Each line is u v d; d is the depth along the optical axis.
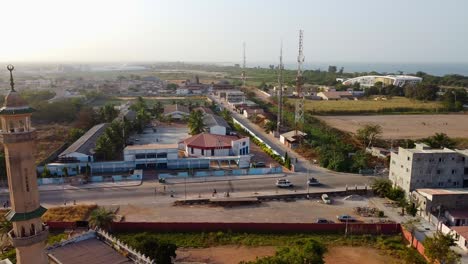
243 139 129.88
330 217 84.00
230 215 84.75
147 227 76.31
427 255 61.88
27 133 41.31
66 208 85.31
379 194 96.94
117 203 90.94
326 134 152.50
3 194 95.06
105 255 53.75
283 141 150.25
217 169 117.94
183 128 176.62
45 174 105.94
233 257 67.56
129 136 154.62
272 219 82.75
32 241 42.62
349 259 67.31
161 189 100.44
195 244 71.94
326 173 115.06
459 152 90.06
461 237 70.69
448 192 84.31
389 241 73.62
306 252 58.78
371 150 135.12
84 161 116.56
